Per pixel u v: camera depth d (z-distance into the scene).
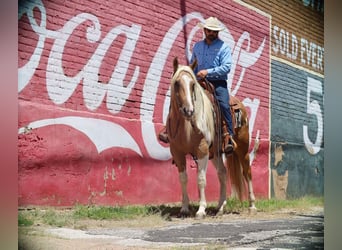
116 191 6.46
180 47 7.70
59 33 5.99
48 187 5.68
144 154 6.89
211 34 6.22
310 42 11.12
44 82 5.80
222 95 6.13
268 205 7.81
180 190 7.35
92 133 6.23
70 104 6.08
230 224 5.54
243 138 6.61
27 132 5.52
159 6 7.35
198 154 5.74
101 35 6.50
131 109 6.86
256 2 9.38
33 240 4.23
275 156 9.74
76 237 4.43
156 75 7.26
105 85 6.52
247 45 9.12
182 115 5.53
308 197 10.27
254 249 4.25
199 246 4.23
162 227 5.12
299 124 10.62
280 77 10.06
